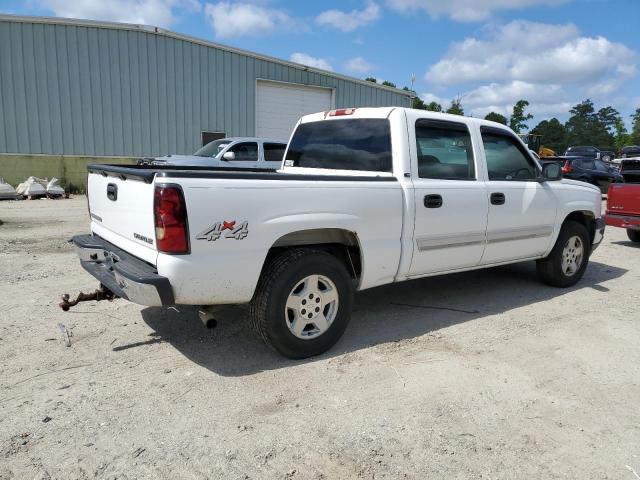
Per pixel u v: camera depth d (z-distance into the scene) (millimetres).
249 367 3740
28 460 2621
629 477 2619
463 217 4727
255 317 3729
